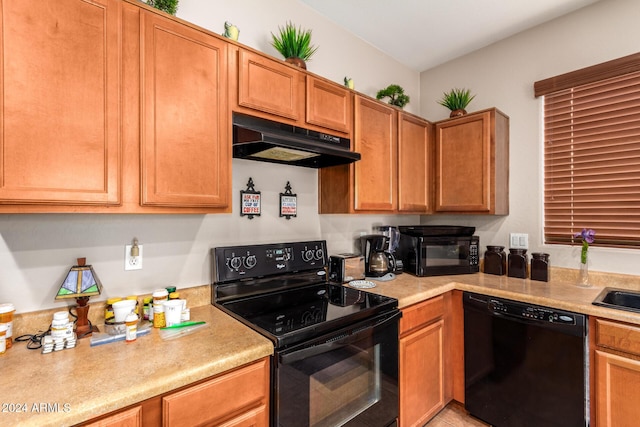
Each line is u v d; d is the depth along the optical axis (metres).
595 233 1.98
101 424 0.76
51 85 0.92
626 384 1.39
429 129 2.43
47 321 1.16
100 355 0.99
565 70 2.09
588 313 1.49
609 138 1.92
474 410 1.90
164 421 0.86
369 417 1.41
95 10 1.00
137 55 1.08
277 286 1.72
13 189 0.86
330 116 1.71
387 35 2.36
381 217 2.56
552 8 2.03
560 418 1.56
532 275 2.07
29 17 0.89
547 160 2.19
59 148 0.94
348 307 1.46
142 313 1.32
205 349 1.03
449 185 2.37
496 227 2.43
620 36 1.88
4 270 1.10
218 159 1.28
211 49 1.27
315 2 1.99
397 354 1.57
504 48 2.39
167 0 1.25
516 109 2.33
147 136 1.10
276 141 1.33
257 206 1.78
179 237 1.50
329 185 2.02
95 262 1.27
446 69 2.75
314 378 1.19
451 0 1.95
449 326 2.00
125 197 1.06
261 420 1.07
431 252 2.19
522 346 1.69
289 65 1.54
